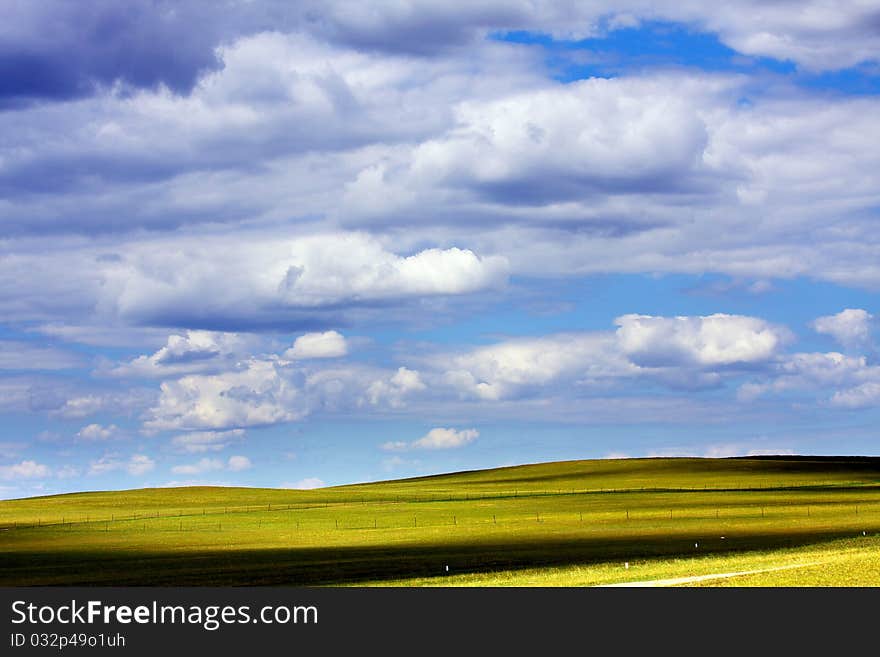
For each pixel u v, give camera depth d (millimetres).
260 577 67500
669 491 174875
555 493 176750
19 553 99750
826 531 91000
